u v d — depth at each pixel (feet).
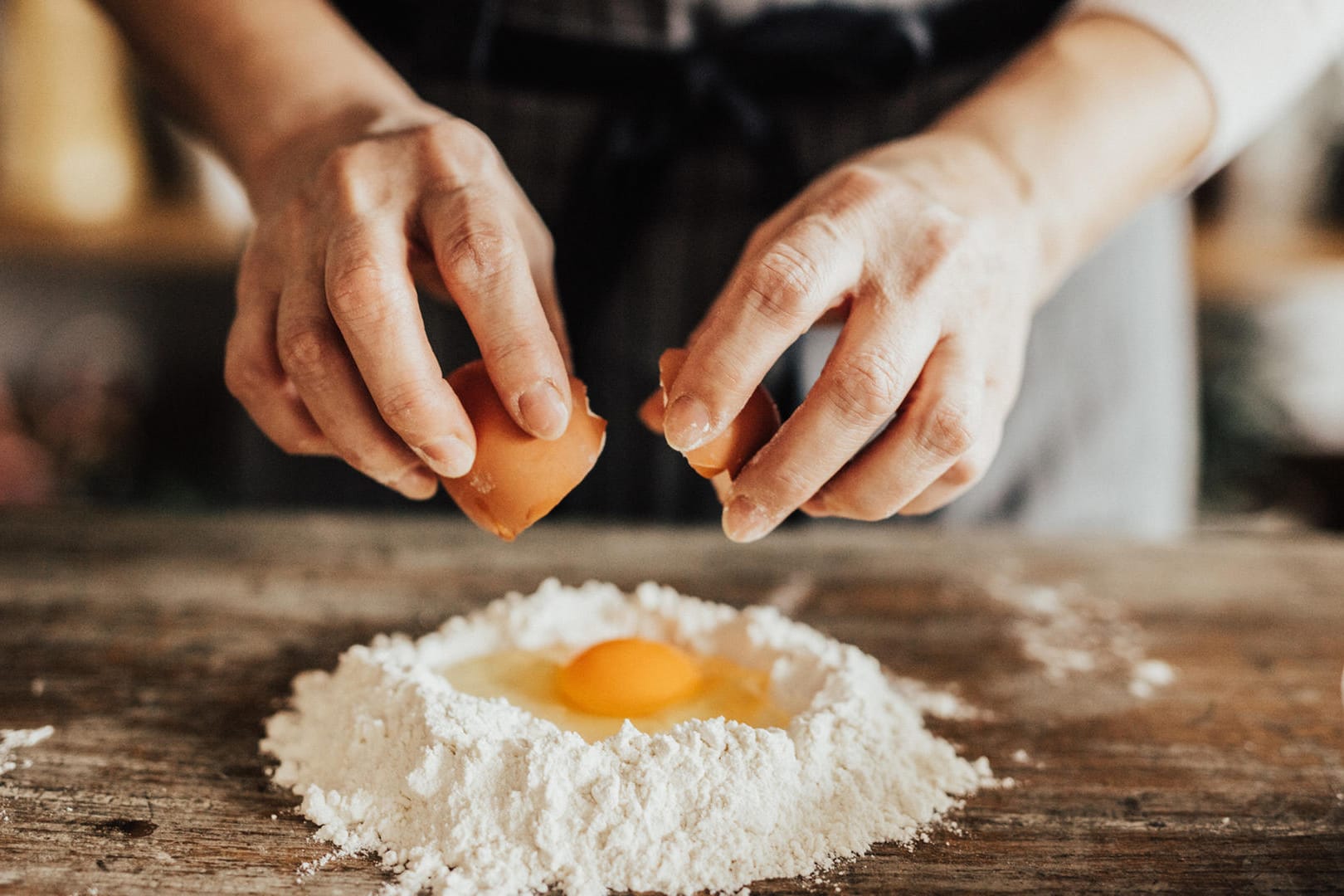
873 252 1.25
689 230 2.07
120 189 3.82
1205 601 1.84
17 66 3.63
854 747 1.34
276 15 1.58
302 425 1.42
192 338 4.13
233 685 1.54
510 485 1.28
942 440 1.26
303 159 1.45
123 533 2.02
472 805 1.26
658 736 1.30
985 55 1.98
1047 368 2.27
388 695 1.37
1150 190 1.71
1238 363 3.86
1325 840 1.30
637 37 1.93
